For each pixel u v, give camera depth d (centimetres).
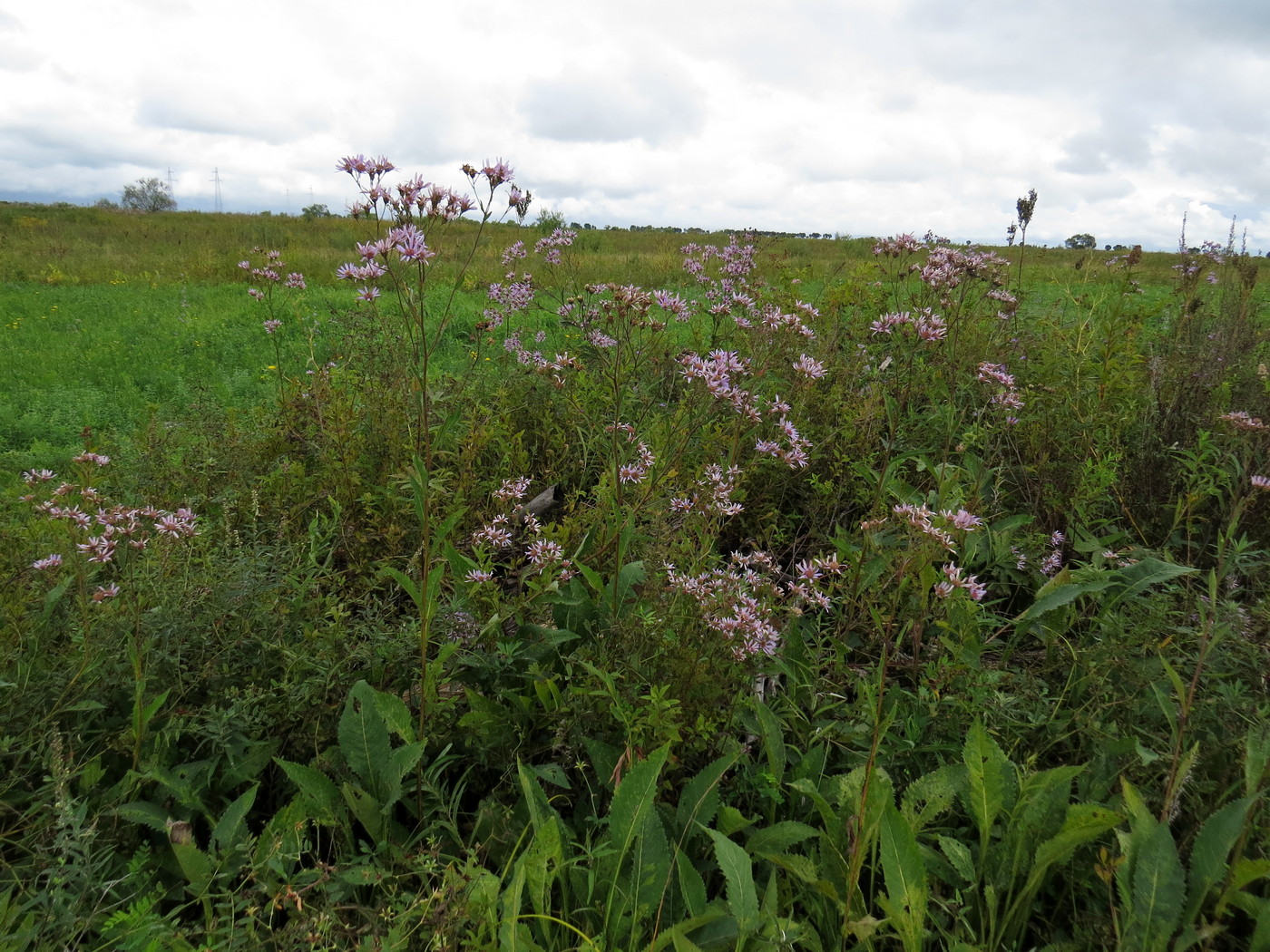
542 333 622
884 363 406
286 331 881
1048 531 358
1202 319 512
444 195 237
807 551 373
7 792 192
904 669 275
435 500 299
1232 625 237
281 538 294
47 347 877
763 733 217
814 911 177
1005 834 190
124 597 228
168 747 203
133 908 150
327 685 219
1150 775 204
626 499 326
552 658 252
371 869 169
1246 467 297
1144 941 161
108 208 4322
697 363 293
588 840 180
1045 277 980
